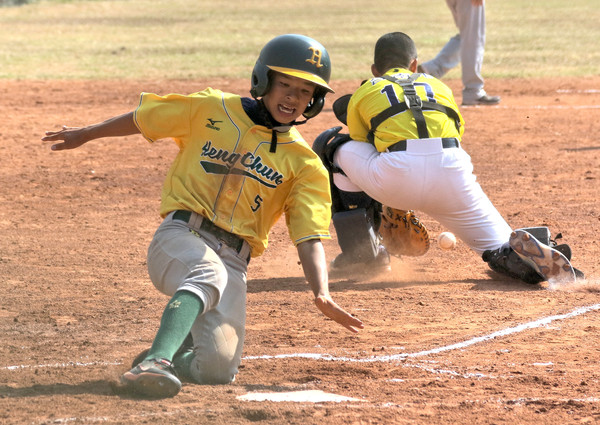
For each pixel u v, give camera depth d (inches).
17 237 1028.5
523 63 2861.7
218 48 3230.8
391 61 923.4
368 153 862.5
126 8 5231.3
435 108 844.6
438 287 852.0
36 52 3127.5
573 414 522.9
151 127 589.6
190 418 497.7
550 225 1087.0
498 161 1509.6
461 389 571.5
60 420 489.4
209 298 542.0
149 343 667.4
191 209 578.6
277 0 5753.0
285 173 585.0
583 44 3344.0
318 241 582.9
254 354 648.4
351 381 586.2
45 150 1593.3
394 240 922.1
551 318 745.0
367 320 742.5
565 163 1493.6
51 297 799.7
